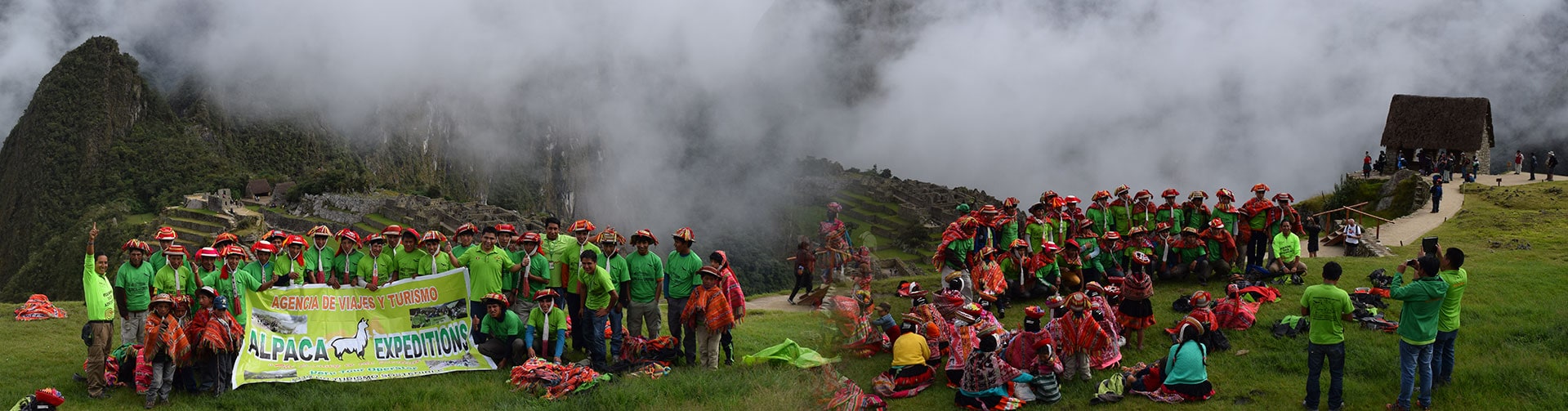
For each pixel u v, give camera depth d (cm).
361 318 1579
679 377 1498
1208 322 1588
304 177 15288
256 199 14212
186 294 1552
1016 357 1412
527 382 1466
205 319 1436
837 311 1508
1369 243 3170
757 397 1396
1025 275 1889
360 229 11519
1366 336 1614
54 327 2011
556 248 1692
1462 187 4894
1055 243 2008
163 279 1530
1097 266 1983
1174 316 1780
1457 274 1308
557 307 1606
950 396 1387
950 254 1794
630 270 1636
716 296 1551
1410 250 3067
